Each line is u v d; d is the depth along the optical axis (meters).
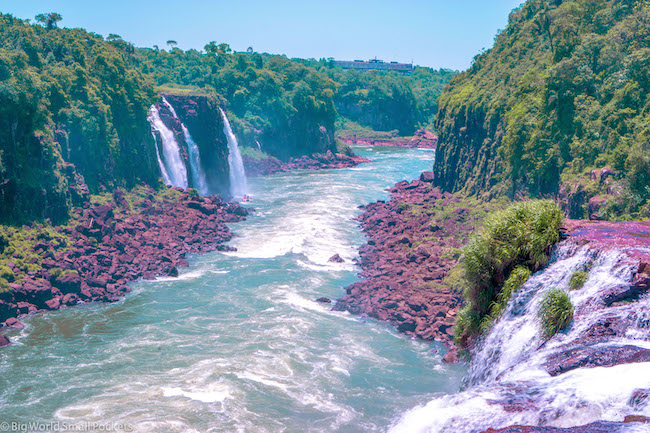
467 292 25.70
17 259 52.53
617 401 13.00
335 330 46.97
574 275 20.34
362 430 32.34
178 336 44.62
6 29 80.44
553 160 63.75
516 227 23.08
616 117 57.00
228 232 79.31
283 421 33.03
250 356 41.31
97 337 44.19
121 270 59.25
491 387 15.38
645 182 46.69
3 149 57.47
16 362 39.53
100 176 77.69
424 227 77.00
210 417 33.03
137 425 31.77
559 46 73.81
